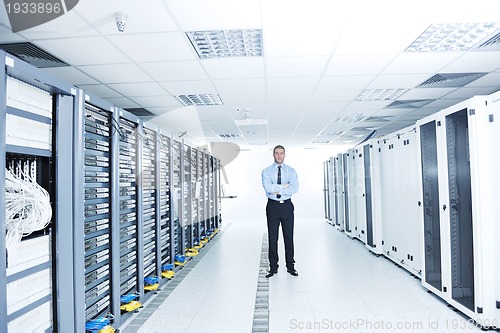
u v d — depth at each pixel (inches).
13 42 125.8
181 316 121.1
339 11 107.3
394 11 107.7
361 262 201.6
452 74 173.5
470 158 107.4
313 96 214.4
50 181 81.4
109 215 109.5
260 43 132.9
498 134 101.6
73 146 87.7
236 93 205.0
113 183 109.8
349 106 245.4
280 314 121.6
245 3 101.1
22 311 70.4
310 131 361.1
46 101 80.0
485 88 202.4
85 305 94.3
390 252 199.3
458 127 123.4
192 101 227.1
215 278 171.9
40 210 74.3
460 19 113.9
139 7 101.8
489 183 104.9
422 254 147.5
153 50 135.9
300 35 123.8
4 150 63.4
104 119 107.7
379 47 136.1
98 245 102.1
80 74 165.9
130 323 115.3
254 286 157.1
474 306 108.3
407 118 299.0
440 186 127.6
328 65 156.3
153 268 150.3
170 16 107.9
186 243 216.8
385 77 176.4
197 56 143.2
